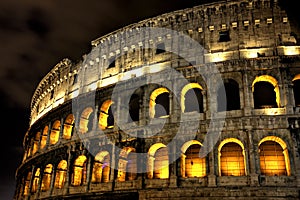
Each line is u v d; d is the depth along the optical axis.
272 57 47.75
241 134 44.72
